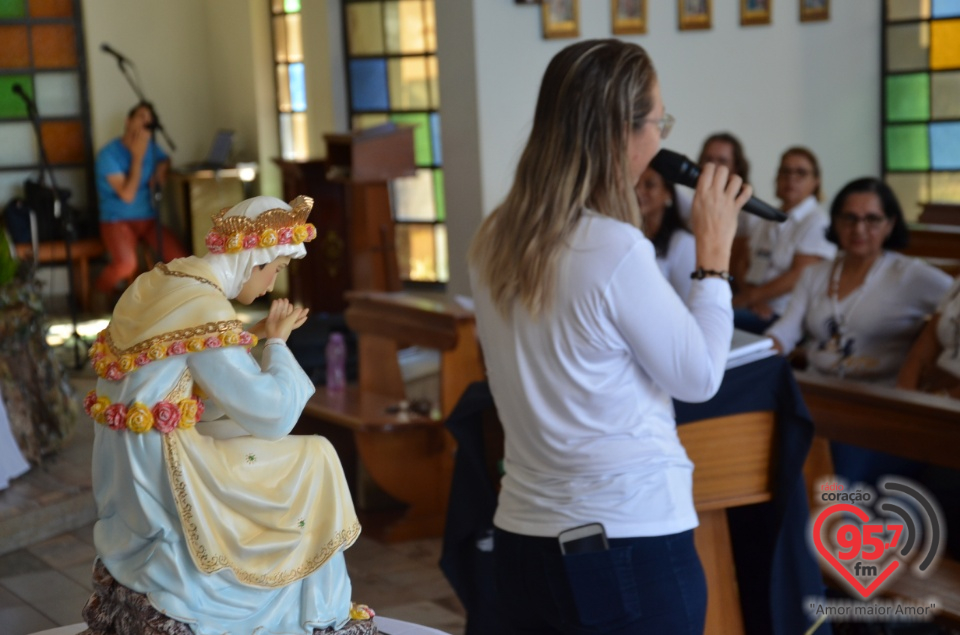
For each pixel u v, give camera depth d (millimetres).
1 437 4688
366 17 7891
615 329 1818
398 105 7859
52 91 8727
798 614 2465
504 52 5680
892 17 7359
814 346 3904
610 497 1865
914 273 3713
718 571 2547
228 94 9156
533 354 1877
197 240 8820
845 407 2883
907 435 2734
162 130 7605
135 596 1513
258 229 1540
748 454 2473
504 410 1982
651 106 1875
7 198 8664
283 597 1569
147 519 1496
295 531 1559
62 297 8727
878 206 3697
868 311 3752
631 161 1888
